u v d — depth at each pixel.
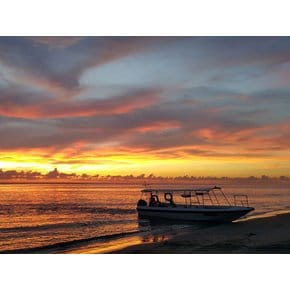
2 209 32.19
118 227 22.50
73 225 23.41
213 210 21.41
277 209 31.36
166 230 20.66
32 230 21.67
